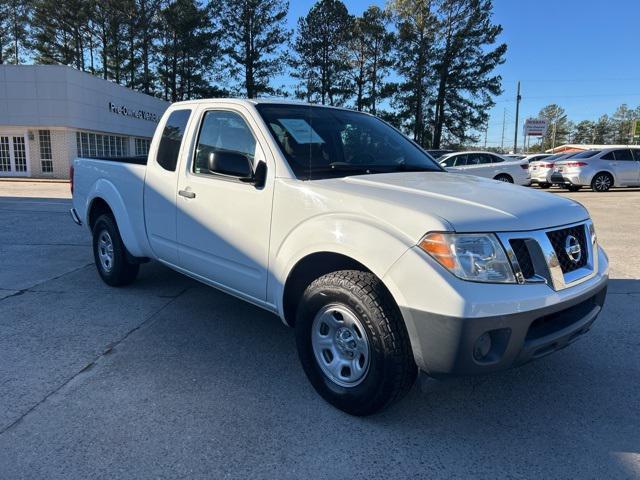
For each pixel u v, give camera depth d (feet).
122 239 16.74
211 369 11.96
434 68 148.36
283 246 10.77
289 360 12.53
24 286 18.58
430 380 9.07
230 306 16.53
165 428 9.47
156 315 15.60
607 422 9.89
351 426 9.66
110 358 12.47
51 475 8.13
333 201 9.93
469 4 142.00
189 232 13.62
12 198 50.85
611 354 13.01
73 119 86.12
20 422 9.59
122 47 159.33
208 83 165.07
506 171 58.59
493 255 8.43
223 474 8.23
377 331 9.02
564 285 9.09
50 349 12.95
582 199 51.11
